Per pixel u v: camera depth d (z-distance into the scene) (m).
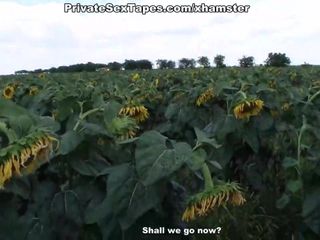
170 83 12.61
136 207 2.61
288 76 13.98
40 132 2.21
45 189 2.87
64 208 2.85
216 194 2.50
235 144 5.46
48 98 6.86
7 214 2.54
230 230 4.29
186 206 2.59
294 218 4.14
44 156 2.23
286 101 6.77
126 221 2.60
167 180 2.65
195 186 2.97
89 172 2.90
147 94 9.08
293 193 3.66
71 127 3.66
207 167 2.60
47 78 13.70
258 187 5.34
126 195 2.63
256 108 5.13
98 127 2.98
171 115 7.50
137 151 2.51
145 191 2.63
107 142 3.06
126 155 3.03
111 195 2.64
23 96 9.47
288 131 5.52
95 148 3.00
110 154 3.04
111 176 2.69
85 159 2.96
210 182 2.57
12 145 2.14
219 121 5.43
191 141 7.05
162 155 2.48
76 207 2.87
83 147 2.94
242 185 5.44
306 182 3.39
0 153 2.11
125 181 2.67
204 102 6.98
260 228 4.56
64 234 2.83
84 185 2.93
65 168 2.96
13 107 2.43
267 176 5.37
